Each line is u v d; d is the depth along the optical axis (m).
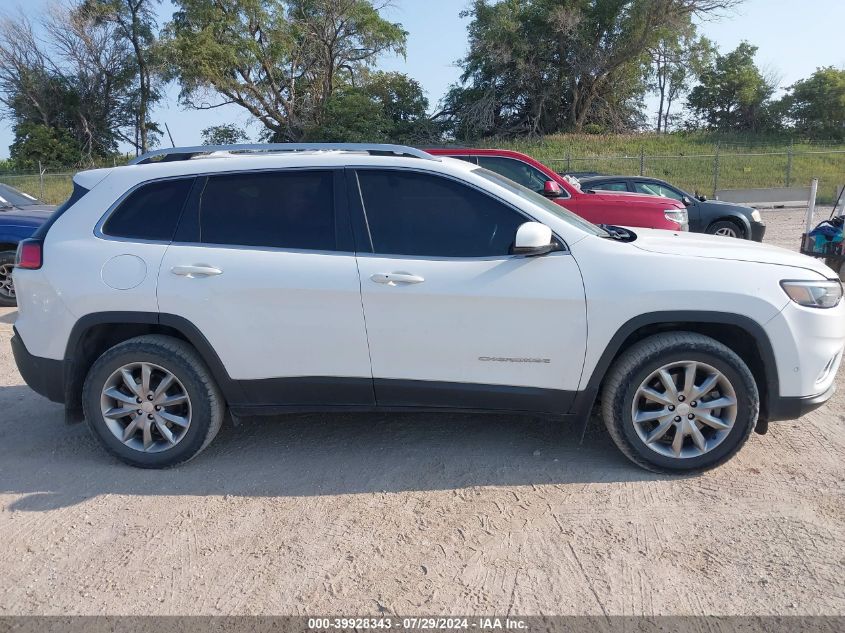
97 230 3.97
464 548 3.14
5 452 4.27
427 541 3.21
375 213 3.84
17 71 39.50
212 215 3.92
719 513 3.38
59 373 3.96
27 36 39.44
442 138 40.09
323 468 3.98
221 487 3.78
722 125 45.12
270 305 3.77
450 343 3.71
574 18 36.50
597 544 3.15
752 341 3.73
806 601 2.72
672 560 3.01
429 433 4.43
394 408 3.91
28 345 4.00
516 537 3.22
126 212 3.98
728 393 3.64
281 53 35.66
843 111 41.47
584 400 3.76
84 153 40.56
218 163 3.98
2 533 3.34
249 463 4.07
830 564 2.95
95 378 3.89
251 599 2.81
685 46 39.47
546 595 2.80
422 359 3.75
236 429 4.57
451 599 2.79
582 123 40.97
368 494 3.66
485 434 4.40
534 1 38.66
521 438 4.33
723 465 3.90
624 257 3.67
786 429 4.40
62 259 3.91
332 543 3.21
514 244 3.72
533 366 3.71
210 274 3.78
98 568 3.05
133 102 41.00
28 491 3.75
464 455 4.11
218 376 3.88
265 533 3.30
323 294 3.72
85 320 3.87
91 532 3.34
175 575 2.98
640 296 3.58
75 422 4.08
